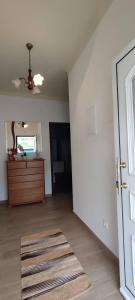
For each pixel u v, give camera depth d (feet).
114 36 5.72
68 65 10.05
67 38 7.64
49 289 5.16
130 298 4.52
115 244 6.22
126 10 5.05
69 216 10.89
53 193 16.90
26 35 7.39
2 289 5.21
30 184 13.82
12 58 9.11
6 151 14.92
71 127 10.89
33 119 15.83
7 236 8.50
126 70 4.29
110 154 6.27
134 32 4.75
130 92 4.27
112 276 5.55
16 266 6.23
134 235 4.25
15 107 15.23
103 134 6.74
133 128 4.26
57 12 6.29
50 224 9.75
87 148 8.41
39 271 5.93
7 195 14.58
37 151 16.20
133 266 4.35
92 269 5.90
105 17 6.27
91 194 8.18
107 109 6.37
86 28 7.07
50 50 8.49
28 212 11.94
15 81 8.43
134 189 4.18
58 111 16.76
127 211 4.48
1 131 14.76
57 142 17.47
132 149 4.27
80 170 9.58
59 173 17.62
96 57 7.11
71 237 8.13
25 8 6.07
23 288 5.23
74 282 5.38
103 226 7.09
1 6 5.94
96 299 4.75
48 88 13.52
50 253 6.93
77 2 5.87
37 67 10.17
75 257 6.58
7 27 6.89
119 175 4.70
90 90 7.80
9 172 13.28
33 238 8.19
